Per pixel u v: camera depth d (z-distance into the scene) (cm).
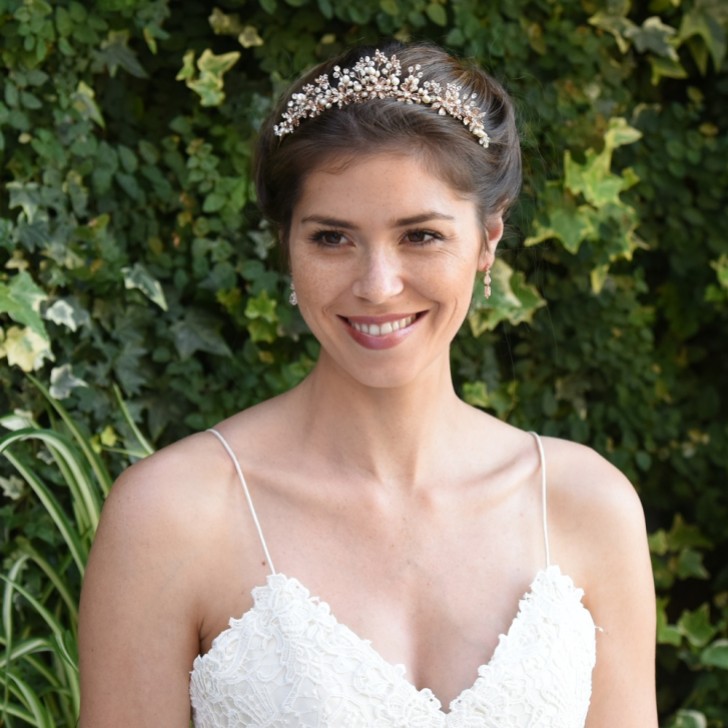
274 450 244
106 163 351
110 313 357
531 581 245
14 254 339
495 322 393
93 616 230
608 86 407
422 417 243
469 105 230
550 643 236
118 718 228
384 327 225
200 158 368
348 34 382
